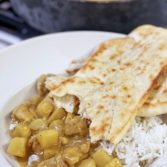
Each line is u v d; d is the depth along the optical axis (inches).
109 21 20.4
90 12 19.9
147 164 15.2
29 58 18.4
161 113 15.4
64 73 18.1
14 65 18.0
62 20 20.7
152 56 16.8
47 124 15.4
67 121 15.0
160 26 21.8
